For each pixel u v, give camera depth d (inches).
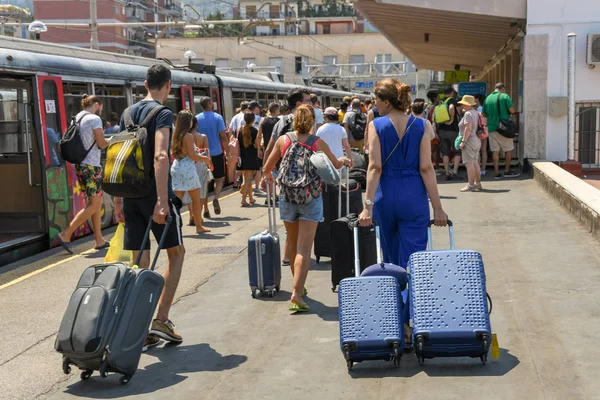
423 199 221.0
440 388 188.4
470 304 194.4
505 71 915.4
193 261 366.9
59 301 303.9
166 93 236.7
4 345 250.1
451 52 1104.2
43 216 410.6
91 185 397.4
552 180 486.6
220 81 796.0
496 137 619.8
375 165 217.6
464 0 642.8
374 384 194.4
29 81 412.2
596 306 250.1
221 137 534.9
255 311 272.5
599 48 614.2
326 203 337.7
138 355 206.8
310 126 265.7
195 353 229.1
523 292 272.7
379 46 2972.4
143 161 222.7
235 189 707.4
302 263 265.6
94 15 1247.5
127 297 203.6
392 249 226.7
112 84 506.6
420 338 193.3
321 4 3344.0
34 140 410.3
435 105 671.1
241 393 195.3
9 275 355.3
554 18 626.8
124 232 237.0
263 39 3009.4
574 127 600.1
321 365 211.8
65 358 205.3
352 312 200.1
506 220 422.6
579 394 180.5
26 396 203.0
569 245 346.3
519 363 202.5
